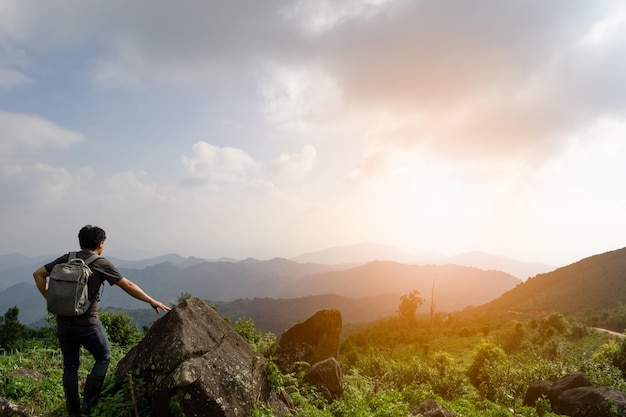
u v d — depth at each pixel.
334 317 21.66
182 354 5.37
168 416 5.04
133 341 15.64
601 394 12.81
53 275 4.82
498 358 32.38
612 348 30.83
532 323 65.38
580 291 135.88
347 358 38.75
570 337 56.66
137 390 5.22
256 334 18.62
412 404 14.88
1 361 7.93
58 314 4.82
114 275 5.22
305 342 20.66
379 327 114.44
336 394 11.26
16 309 21.86
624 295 115.81
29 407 5.79
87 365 8.65
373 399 10.38
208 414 5.02
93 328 5.07
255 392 5.90
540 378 24.61
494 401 23.55
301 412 7.40
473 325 96.12
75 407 5.09
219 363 5.67
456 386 26.17
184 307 6.20
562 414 13.48
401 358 51.31
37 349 10.05
